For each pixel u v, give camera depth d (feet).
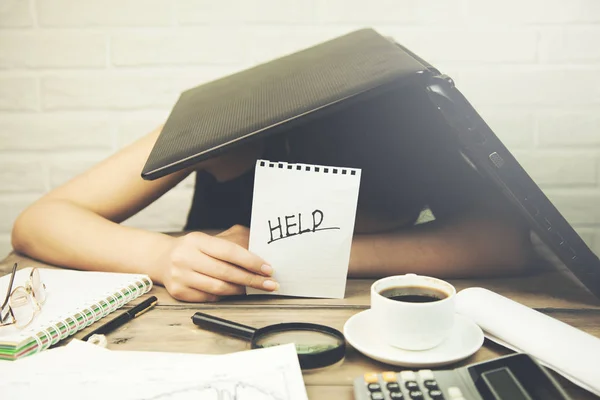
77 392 1.61
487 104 4.71
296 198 2.38
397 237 2.84
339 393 1.67
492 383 1.52
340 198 2.36
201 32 4.66
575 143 4.74
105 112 4.79
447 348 1.87
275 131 2.09
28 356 1.83
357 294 2.51
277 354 1.73
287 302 2.41
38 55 4.72
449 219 2.99
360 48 2.84
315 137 3.13
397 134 3.12
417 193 3.19
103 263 2.76
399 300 1.96
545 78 4.66
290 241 2.41
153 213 4.94
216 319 2.13
